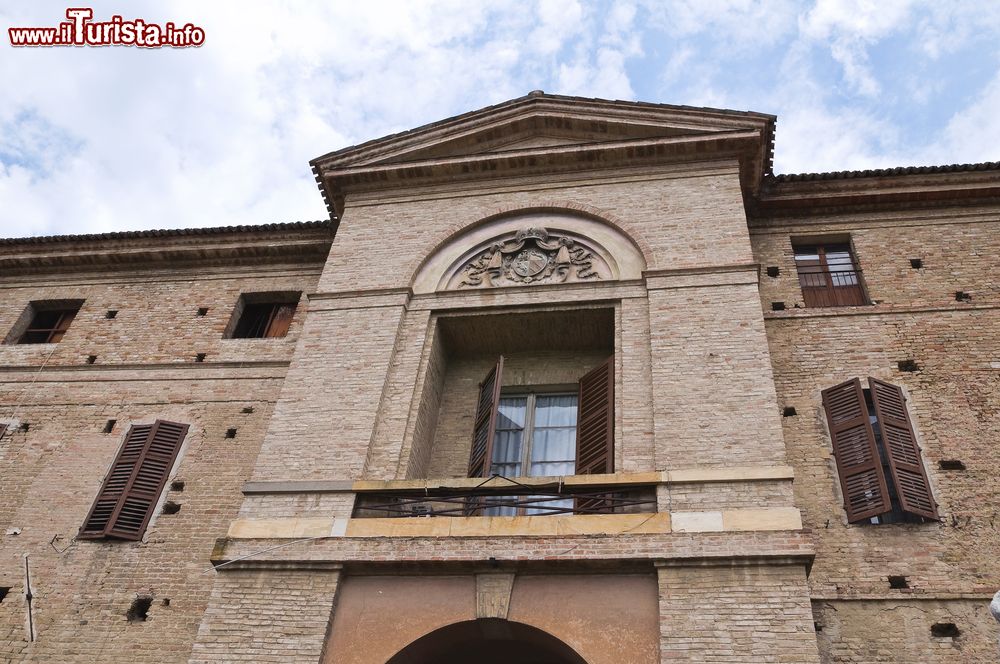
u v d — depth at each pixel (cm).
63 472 1623
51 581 1450
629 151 1711
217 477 1574
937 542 1259
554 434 1488
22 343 2005
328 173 1833
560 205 1680
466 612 1126
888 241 1741
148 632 1367
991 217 1741
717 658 1009
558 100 1838
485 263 1633
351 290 1606
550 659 1223
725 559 1088
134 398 1753
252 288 1978
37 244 2106
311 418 1395
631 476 1198
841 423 1415
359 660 1103
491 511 1353
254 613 1152
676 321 1409
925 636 1173
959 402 1435
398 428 1372
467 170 1786
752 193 1761
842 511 1315
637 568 1116
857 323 1591
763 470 1173
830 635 1189
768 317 1628
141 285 2045
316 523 1234
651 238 1570
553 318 1534
